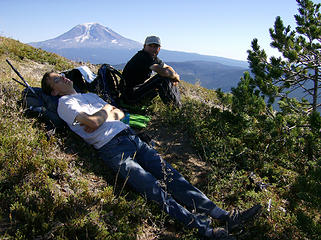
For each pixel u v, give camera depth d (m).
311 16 7.79
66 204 3.11
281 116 5.45
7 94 4.87
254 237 3.58
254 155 5.50
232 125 5.67
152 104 7.09
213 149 5.31
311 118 5.03
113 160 4.00
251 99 5.64
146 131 5.87
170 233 3.44
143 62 6.21
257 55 7.49
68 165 3.88
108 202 3.40
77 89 5.93
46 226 2.72
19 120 4.37
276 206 4.16
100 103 4.80
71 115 4.17
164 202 3.55
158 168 4.05
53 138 4.20
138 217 3.41
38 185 3.26
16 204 2.88
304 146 5.61
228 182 4.42
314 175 3.60
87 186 3.65
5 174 3.21
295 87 7.43
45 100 4.64
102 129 4.18
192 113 6.45
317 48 7.39
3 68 7.52
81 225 2.92
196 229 3.44
